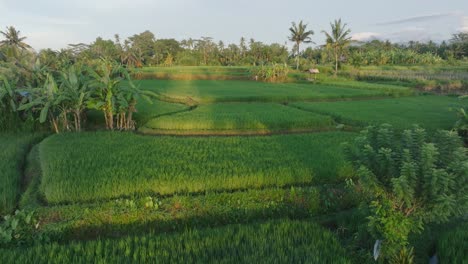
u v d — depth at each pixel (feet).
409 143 18.74
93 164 32.19
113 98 49.75
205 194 27.27
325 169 32.35
